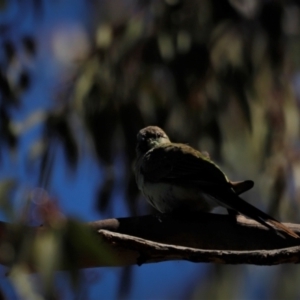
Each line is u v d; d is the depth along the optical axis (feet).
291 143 39.96
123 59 39.42
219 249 25.67
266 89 39.96
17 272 19.79
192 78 38.60
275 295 47.39
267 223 24.95
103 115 38.88
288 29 41.09
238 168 39.88
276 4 40.11
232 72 39.19
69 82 40.47
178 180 29.14
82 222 20.38
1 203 20.25
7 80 37.70
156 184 29.84
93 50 40.22
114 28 40.22
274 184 39.40
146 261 24.36
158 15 39.58
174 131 38.75
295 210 39.32
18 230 20.24
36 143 38.01
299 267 47.65
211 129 38.73
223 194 27.48
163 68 39.17
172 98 38.91
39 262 19.98
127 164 38.60
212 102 38.88
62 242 20.18
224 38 39.42
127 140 38.75
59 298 20.77
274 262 23.48
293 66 41.14
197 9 39.47
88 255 21.27
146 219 25.71
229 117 39.37
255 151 39.42
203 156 30.48
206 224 25.76
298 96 42.52
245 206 26.12
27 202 20.57
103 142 38.70
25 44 38.19
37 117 38.47
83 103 38.99
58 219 20.56
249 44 39.63
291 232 24.52
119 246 24.17
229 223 25.73
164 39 38.91
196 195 28.81
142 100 39.14
